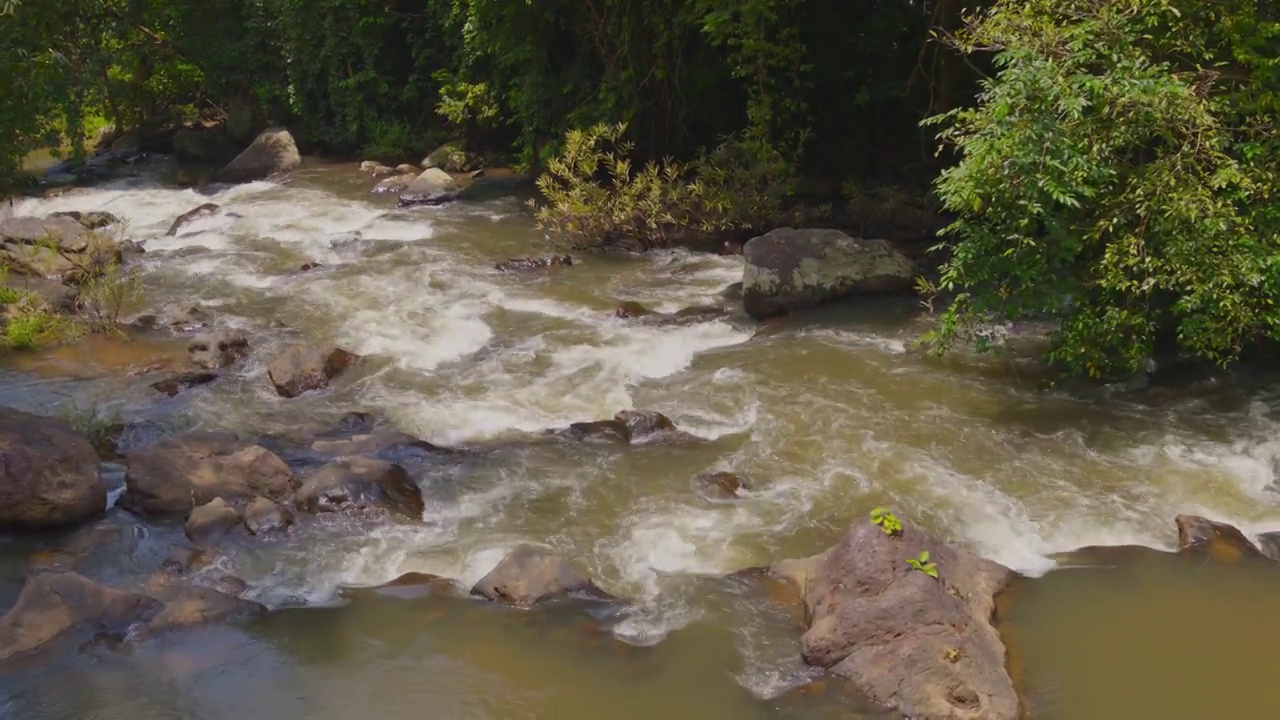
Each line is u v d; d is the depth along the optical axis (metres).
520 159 20.44
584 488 8.59
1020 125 8.80
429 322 12.30
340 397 10.41
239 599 7.19
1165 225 8.75
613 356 11.14
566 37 18.83
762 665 6.51
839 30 17.48
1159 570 7.40
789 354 11.04
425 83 23.30
